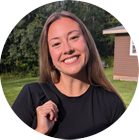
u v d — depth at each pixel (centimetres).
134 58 819
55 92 158
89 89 161
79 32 147
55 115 147
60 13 153
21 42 1145
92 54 170
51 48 150
